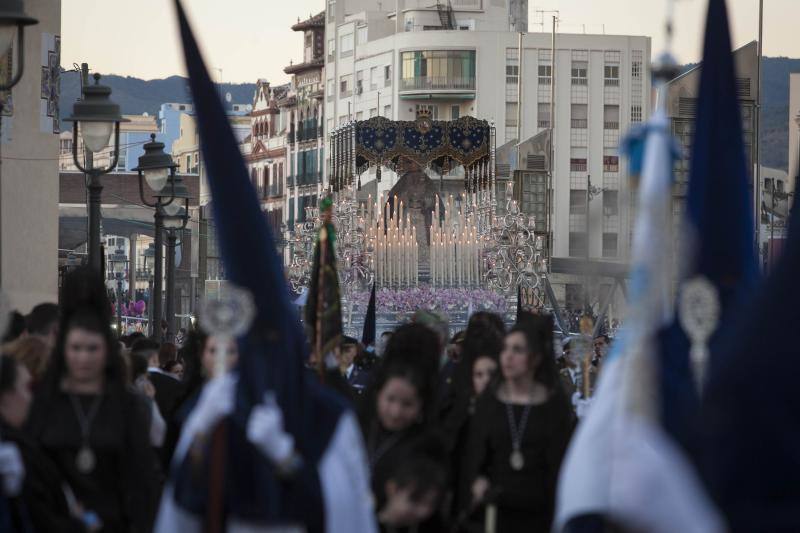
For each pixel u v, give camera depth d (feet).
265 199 617.21
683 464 28.40
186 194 154.30
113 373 45.73
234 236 33.19
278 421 32.63
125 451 45.11
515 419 52.19
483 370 56.29
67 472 44.47
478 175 181.88
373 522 35.42
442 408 58.80
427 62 517.14
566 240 520.01
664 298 29.71
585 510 29.19
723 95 29.68
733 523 26.66
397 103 523.29
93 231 100.37
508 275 170.81
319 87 577.02
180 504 34.06
